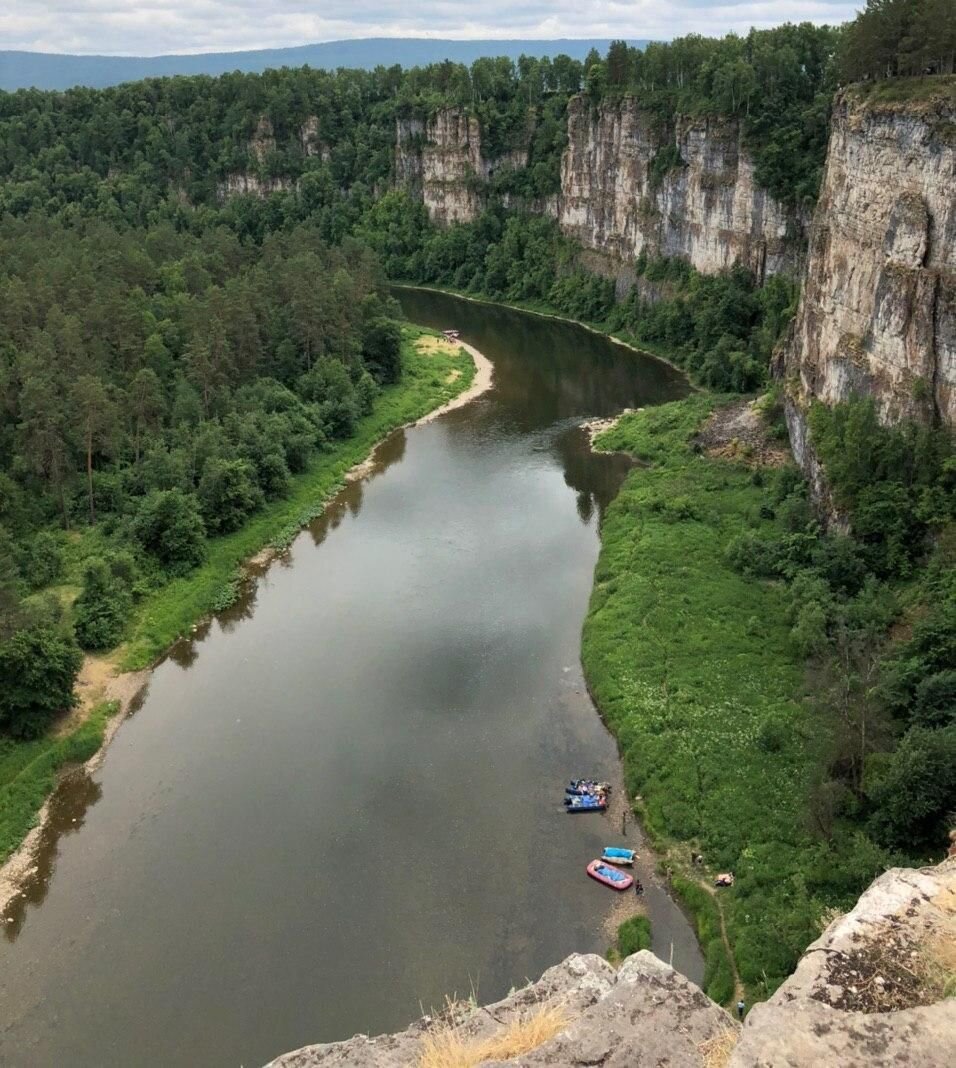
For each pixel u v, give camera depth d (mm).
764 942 41875
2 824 52406
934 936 13656
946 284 64812
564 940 44656
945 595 57406
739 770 52500
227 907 47219
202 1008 42000
